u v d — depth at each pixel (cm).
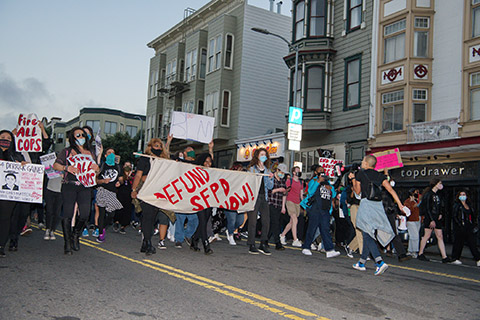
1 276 577
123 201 1294
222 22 3152
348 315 471
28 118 861
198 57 3406
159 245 923
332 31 2406
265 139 2744
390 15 2070
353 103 2259
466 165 1755
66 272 622
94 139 845
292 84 2533
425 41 1970
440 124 1827
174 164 845
